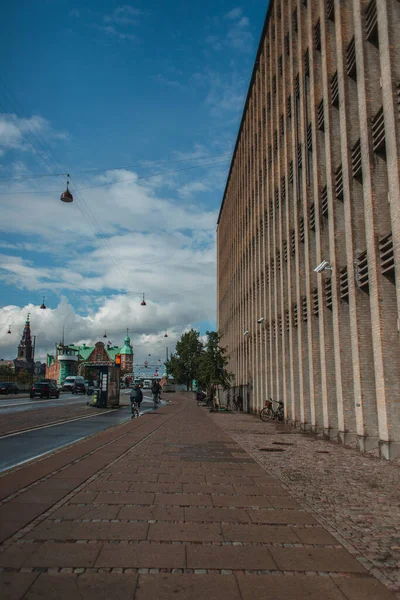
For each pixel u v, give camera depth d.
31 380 87.19
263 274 29.47
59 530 5.27
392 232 11.69
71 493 7.06
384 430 11.80
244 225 37.84
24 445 13.16
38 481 7.84
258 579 4.14
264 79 30.19
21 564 4.27
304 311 20.17
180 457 10.94
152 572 4.20
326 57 16.88
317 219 17.69
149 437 14.95
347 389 15.02
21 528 5.30
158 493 7.22
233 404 41.34
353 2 14.43
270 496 7.29
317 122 18.31
